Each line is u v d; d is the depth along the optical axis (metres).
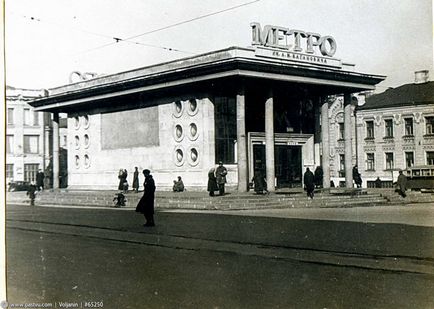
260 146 34.81
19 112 60.00
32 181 60.50
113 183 39.12
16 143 59.72
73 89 40.91
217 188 28.50
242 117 30.19
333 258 11.83
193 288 9.30
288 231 16.53
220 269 10.90
